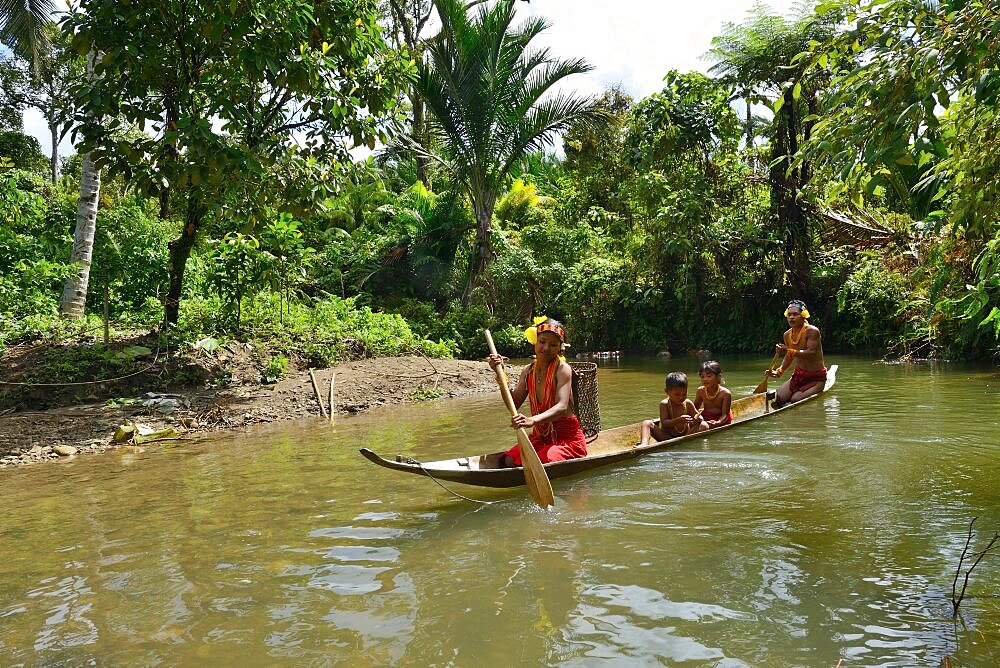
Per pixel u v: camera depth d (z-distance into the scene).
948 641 2.33
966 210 2.89
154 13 7.72
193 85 8.18
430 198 22.14
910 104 2.42
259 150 8.07
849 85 2.60
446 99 18.12
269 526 3.93
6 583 3.19
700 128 15.52
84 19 7.52
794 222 15.46
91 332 9.48
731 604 2.68
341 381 9.64
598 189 22.73
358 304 20.48
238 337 10.12
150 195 8.09
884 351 14.35
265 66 7.65
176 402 7.96
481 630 2.55
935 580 2.81
